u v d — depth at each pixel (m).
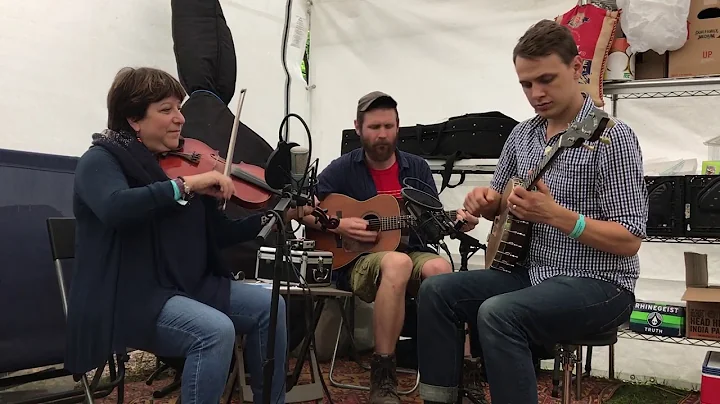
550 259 1.68
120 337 1.60
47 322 2.19
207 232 1.88
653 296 2.80
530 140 1.83
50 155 2.32
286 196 1.60
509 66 3.20
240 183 1.99
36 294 2.18
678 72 2.51
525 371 1.47
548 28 1.63
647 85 2.55
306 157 1.64
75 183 1.65
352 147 3.28
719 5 2.43
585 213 1.66
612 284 1.61
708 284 2.57
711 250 2.70
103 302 1.59
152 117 1.73
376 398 2.15
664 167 2.64
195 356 1.55
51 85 2.55
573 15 2.58
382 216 2.47
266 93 3.55
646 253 2.82
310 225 2.49
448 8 3.38
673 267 2.77
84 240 1.65
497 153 2.84
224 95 3.01
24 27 2.45
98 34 2.72
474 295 1.69
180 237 1.74
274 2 3.58
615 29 2.55
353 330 3.22
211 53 2.92
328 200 2.55
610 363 2.77
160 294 1.64
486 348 1.50
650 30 2.45
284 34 3.55
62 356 2.22
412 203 2.23
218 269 1.88
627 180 1.58
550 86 1.63
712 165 2.46
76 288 1.62
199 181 1.67
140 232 1.66
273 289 1.51
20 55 2.44
